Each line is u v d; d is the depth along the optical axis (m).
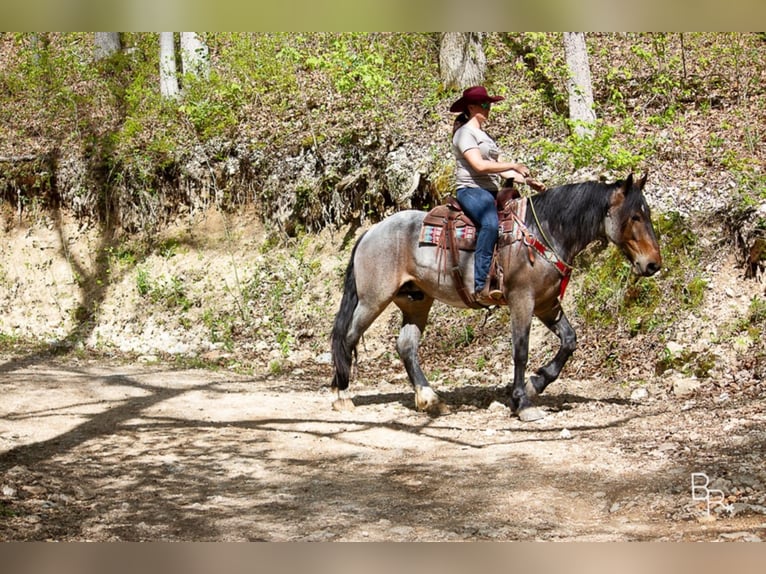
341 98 14.46
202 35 17.25
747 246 9.83
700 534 4.96
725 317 9.51
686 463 6.26
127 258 14.52
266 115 14.74
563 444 7.08
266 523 5.51
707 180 10.78
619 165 10.88
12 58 19.59
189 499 6.04
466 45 14.09
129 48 18.72
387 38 15.62
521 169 7.74
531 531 5.21
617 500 5.72
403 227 8.35
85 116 16.61
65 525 5.48
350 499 5.97
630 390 8.99
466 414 8.41
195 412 8.73
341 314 8.62
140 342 13.22
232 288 13.39
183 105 15.18
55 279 14.71
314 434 7.79
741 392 8.26
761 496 5.48
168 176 14.72
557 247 7.80
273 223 13.86
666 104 12.81
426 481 6.33
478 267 7.83
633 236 7.61
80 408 8.89
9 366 11.56
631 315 10.09
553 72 13.87
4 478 6.31
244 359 11.97
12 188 15.50
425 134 13.12
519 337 7.91
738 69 13.20
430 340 11.33
